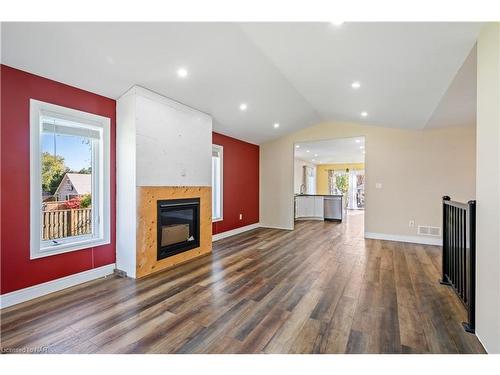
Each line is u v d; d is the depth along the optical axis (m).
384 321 2.12
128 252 3.13
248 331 1.97
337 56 2.70
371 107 4.23
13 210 2.37
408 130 5.19
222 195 5.46
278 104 4.46
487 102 1.73
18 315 2.19
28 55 2.29
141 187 3.12
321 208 8.48
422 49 2.31
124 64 2.67
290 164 6.50
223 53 2.74
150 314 2.22
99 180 3.14
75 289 2.74
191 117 3.91
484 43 1.80
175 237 3.67
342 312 2.27
